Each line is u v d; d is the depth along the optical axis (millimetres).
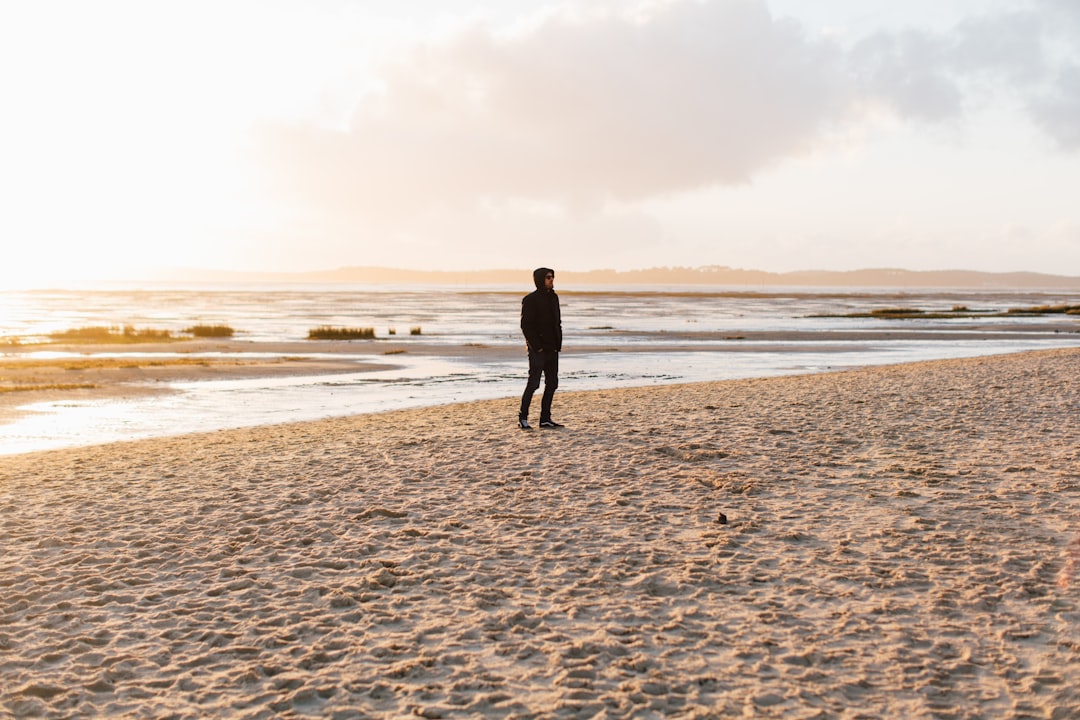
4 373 26312
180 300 127625
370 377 25875
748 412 13883
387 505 7953
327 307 100000
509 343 41625
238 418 17203
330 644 4633
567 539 6688
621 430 12180
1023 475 8602
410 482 9023
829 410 13906
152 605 5371
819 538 6582
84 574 6023
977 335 48500
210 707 3920
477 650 4523
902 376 20406
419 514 7566
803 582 5551
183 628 4938
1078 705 3770
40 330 52406
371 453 10953
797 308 104500
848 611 5012
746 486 8328
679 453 10141
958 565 5816
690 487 8461
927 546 6270
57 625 5051
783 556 6125
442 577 5797
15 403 19750
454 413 15758
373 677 4195
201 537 6977
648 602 5227
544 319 12266
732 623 4852
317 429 14273
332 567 6117
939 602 5098
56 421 16891
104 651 4613
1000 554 6020
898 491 7938
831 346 39531
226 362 30453
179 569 6109
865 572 5691
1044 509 7227
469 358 33000
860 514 7266
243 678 4207
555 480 8922
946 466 9156
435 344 40656
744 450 10352
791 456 9938
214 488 9047
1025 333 50656
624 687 3996
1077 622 4766
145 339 42281
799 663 4293
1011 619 4832
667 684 4035
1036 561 5863
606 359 32344
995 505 7410
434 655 4449
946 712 3734
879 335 48438
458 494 8359
